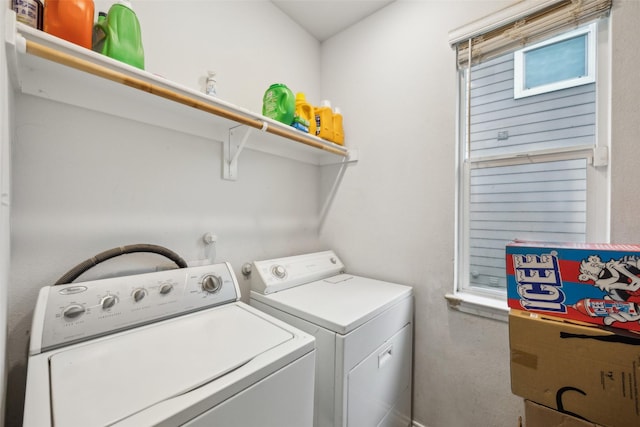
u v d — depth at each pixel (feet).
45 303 2.70
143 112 3.86
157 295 3.38
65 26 2.77
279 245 6.05
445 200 5.04
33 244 3.08
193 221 4.54
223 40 4.99
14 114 2.90
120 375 2.23
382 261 5.87
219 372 2.30
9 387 2.94
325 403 3.56
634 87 3.44
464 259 5.09
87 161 3.46
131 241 3.84
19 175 2.99
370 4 5.95
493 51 4.55
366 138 6.21
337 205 6.73
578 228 4.10
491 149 4.90
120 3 3.21
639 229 3.41
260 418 2.39
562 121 4.24
